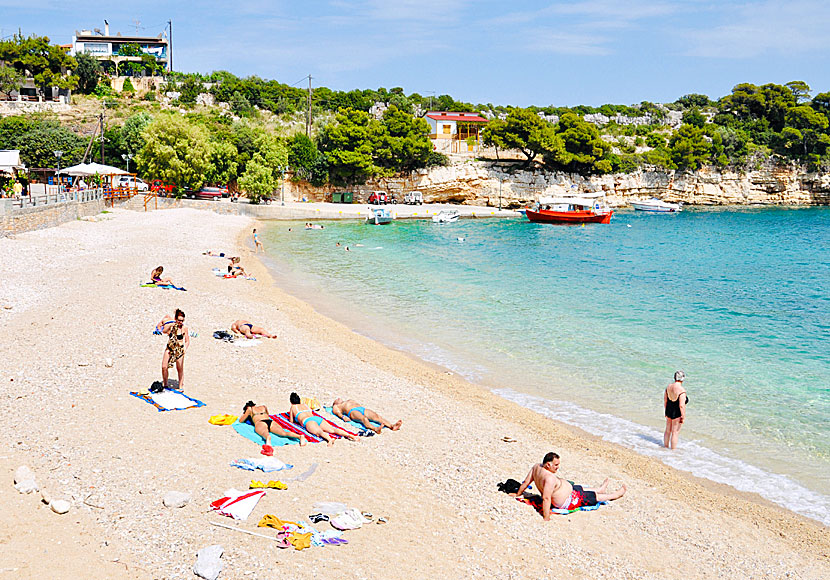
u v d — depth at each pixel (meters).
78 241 44.84
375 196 100.38
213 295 31.16
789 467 15.92
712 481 15.17
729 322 31.08
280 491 12.26
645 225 90.06
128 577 9.26
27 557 9.54
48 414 14.99
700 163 123.69
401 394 19.59
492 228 81.06
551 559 10.95
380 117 128.50
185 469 12.71
